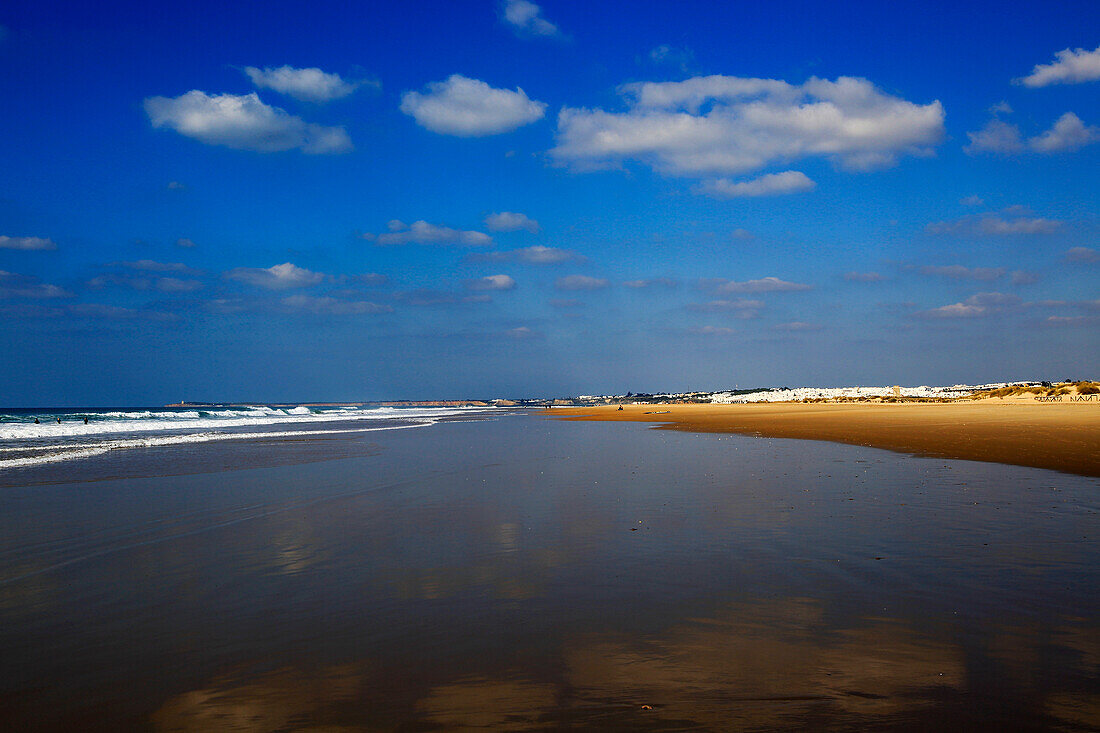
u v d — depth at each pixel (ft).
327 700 15.96
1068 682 16.28
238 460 74.28
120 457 78.02
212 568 28.40
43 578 27.09
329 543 32.83
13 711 15.65
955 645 18.76
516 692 16.20
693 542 31.81
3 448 92.02
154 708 15.72
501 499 45.75
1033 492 45.14
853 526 34.81
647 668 17.49
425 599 23.75
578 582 25.61
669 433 132.36
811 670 17.21
